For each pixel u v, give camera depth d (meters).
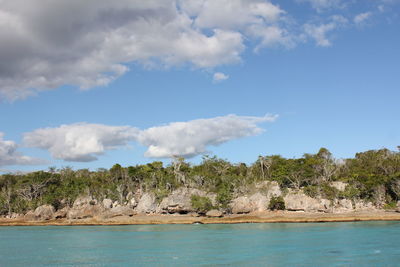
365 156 183.62
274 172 163.38
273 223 125.44
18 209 166.62
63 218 162.50
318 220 126.00
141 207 157.62
